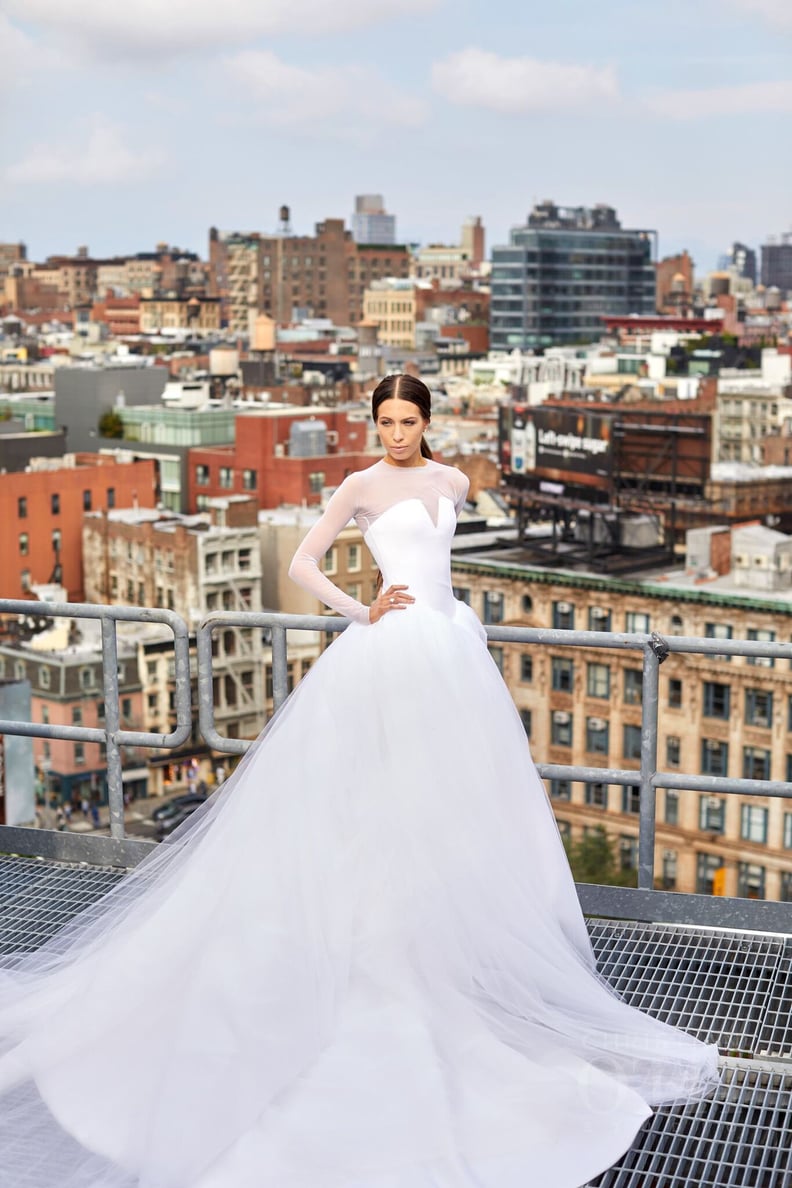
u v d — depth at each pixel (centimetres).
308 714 407
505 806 410
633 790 7056
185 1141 350
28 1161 358
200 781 8244
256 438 11344
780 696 6700
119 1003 390
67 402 13712
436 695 399
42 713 7688
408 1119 352
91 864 551
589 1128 360
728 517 7962
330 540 424
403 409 421
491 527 8962
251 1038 366
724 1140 364
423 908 385
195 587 9281
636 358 16488
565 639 470
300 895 384
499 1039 388
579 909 432
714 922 490
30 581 10388
